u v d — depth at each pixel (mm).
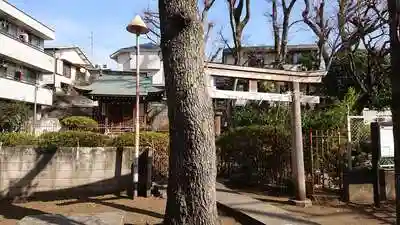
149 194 9617
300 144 8633
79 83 39625
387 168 8789
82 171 9992
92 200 9227
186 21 5504
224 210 7961
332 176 9562
